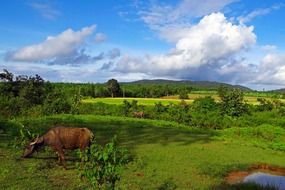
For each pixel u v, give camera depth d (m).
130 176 13.91
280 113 50.50
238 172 16.98
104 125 31.86
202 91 114.00
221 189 13.41
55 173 13.52
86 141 15.12
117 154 9.51
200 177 14.95
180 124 40.22
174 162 17.52
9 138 20.75
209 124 41.94
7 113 40.00
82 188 11.51
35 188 11.24
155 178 13.90
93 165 9.22
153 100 75.75
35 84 45.62
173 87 105.88
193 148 22.62
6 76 44.88
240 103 49.00
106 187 9.16
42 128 26.06
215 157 19.94
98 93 83.75
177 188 12.86
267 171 18.05
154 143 23.62
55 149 15.02
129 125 33.06
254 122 44.19
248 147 25.23
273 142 28.95
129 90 92.75
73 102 47.12
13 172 13.02
